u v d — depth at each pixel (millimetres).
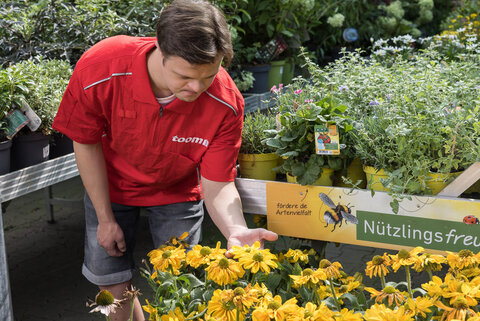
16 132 2240
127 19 3666
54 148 2697
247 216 3643
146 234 3721
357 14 5898
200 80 1427
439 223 1778
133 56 1635
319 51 5621
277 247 3277
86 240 1994
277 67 4508
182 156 1805
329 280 1518
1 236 1925
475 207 1714
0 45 3266
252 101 3756
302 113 1950
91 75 1650
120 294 1973
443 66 2826
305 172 1944
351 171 2062
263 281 1651
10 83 2230
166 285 1550
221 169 1825
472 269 1481
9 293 1964
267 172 2203
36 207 4270
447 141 1819
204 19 1355
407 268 1493
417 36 6457
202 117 1729
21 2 3549
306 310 1317
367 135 1951
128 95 1663
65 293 2982
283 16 4500
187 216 1989
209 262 1556
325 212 1947
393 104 1983
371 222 1884
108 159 1917
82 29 3373
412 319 1279
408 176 1853
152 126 1713
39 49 3244
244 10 4207
